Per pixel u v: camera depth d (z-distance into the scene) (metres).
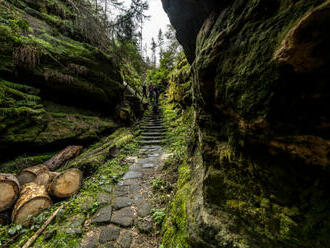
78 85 5.58
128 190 3.00
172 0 1.96
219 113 1.29
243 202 1.13
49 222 2.18
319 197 0.74
